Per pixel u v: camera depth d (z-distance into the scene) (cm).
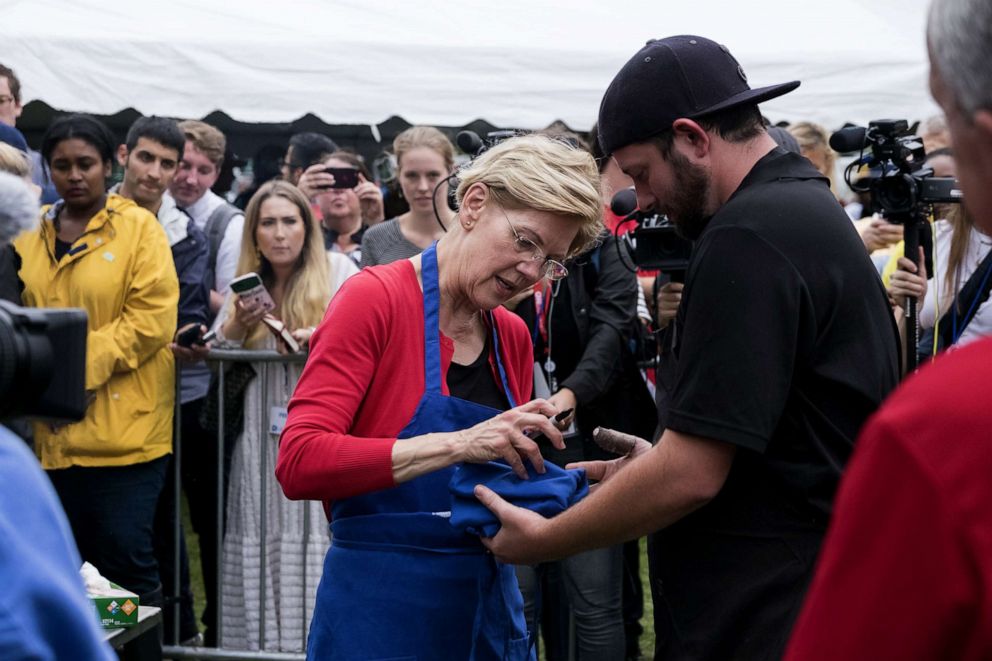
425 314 235
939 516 104
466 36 592
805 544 204
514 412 225
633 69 216
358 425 234
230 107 577
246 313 420
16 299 400
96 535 413
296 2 606
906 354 360
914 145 369
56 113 848
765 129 221
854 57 597
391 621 232
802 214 201
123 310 417
